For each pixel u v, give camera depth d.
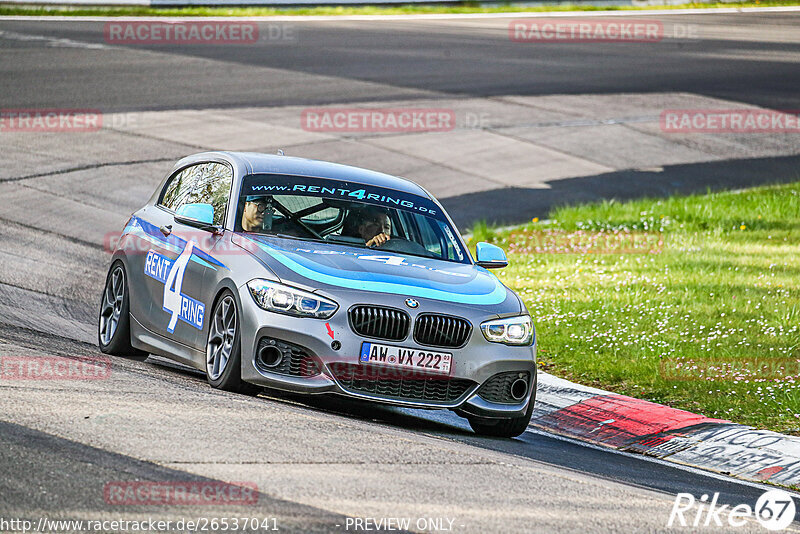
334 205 29.88
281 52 114.94
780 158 88.69
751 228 63.56
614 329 41.03
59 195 61.19
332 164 32.50
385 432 23.89
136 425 20.86
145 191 64.12
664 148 89.62
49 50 105.94
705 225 64.62
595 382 35.31
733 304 44.25
